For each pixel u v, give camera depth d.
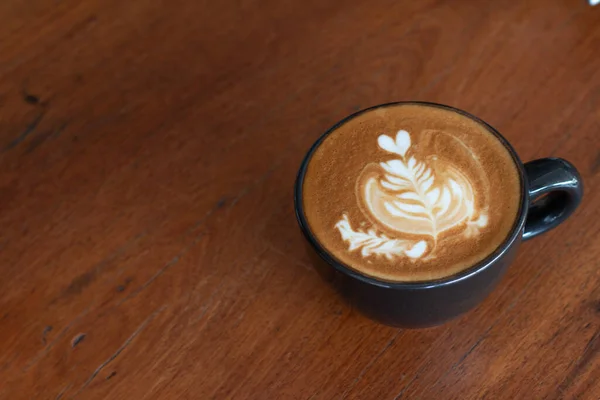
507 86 0.52
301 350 0.45
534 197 0.42
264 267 0.47
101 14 0.58
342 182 0.43
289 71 0.54
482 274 0.40
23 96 0.55
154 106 0.53
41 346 0.46
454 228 0.41
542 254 0.46
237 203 0.50
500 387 0.43
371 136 0.44
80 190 0.51
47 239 0.49
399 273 0.40
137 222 0.49
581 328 0.44
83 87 0.55
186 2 0.58
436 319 0.42
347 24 0.56
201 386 0.44
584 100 0.51
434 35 0.55
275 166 0.51
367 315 0.43
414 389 0.44
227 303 0.47
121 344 0.46
